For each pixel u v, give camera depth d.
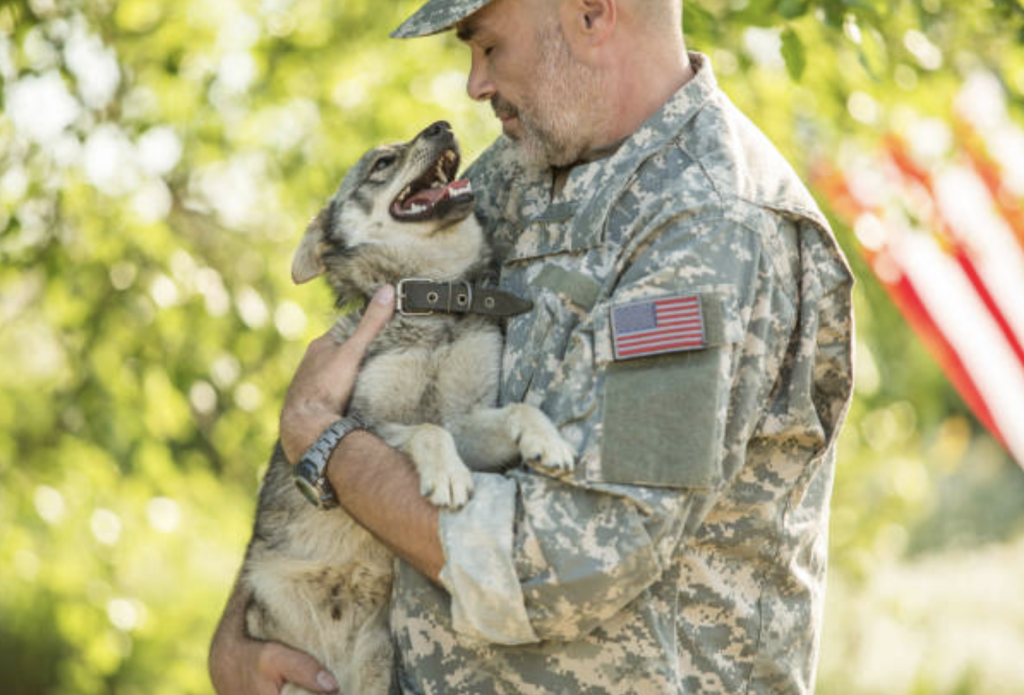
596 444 4.27
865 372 12.59
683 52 5.14
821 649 14.70
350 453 4.78
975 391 11.14
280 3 12.05
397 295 5.65
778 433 4.59
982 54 10.38
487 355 5.83
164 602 13.28
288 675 5.48
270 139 12.09
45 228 11.59
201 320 11.58
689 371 4.24
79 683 11.69
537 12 5.02
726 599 4.55
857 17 8.52
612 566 4.15
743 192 4.51
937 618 16.95
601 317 4.41
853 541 14.21
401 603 4.83
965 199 10.87
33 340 13.63
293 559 5.94
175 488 11.93
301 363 5.87
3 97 10.21
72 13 10.92
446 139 6.49
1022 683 14.70
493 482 4.47
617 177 4.76
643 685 4.43
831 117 10.57
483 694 4.61
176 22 11.38
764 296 4.43
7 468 11.73
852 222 11.07
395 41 12.29
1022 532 26.91
